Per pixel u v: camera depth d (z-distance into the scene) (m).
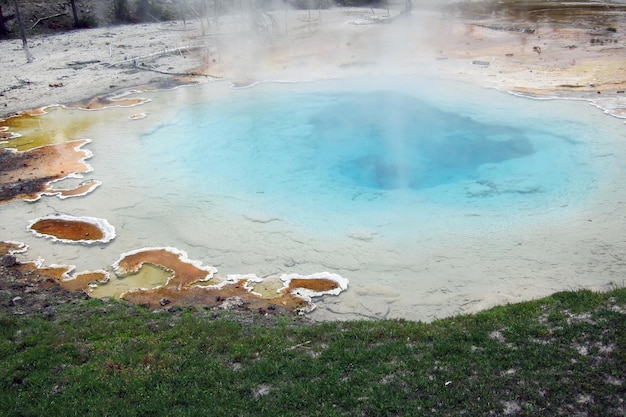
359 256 12.84
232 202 15.58
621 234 13.02
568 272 11.77
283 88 25.34
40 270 12.64
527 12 40.75
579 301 9.88
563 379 7.79
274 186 16.42
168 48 33.75
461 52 30.34
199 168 17.75
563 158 17.16
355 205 15.14
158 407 7.79
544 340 8.71
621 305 9.45
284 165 17.77
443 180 16.36
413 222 14.16
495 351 8.55
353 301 11.28
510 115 20.67
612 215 13.87
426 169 17.09
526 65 26.91
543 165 16.84
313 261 12.73
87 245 13.64
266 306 11.16
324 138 19.67
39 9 40.78
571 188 15.40
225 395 7.98
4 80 27.86
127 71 28.94
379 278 11.99
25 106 23.98
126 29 40.59
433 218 14.30
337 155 18.33
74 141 20.05
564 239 12.99
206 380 8.34
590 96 21.97
